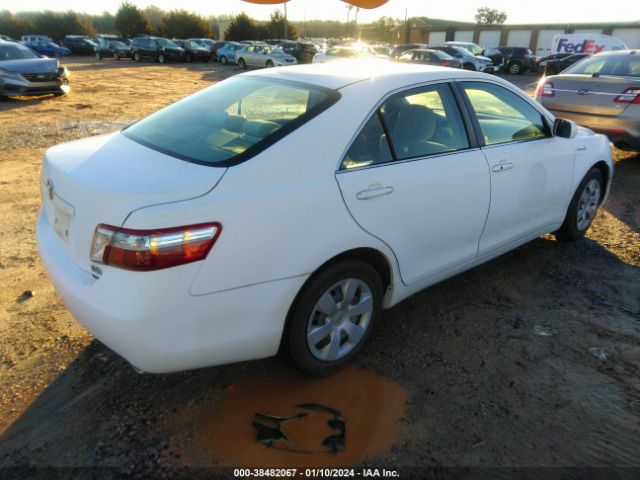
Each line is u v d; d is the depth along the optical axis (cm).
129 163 239
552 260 424
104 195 210
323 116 254
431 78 308
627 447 235
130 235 200
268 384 272
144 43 3102
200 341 219
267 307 231
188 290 209
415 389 270
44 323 319
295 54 3061
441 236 307
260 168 229
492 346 307
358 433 240
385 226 269
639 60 723
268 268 227
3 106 1232
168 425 242
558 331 323
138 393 262
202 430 239
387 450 231
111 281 206
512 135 356
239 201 217
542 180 374
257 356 244
